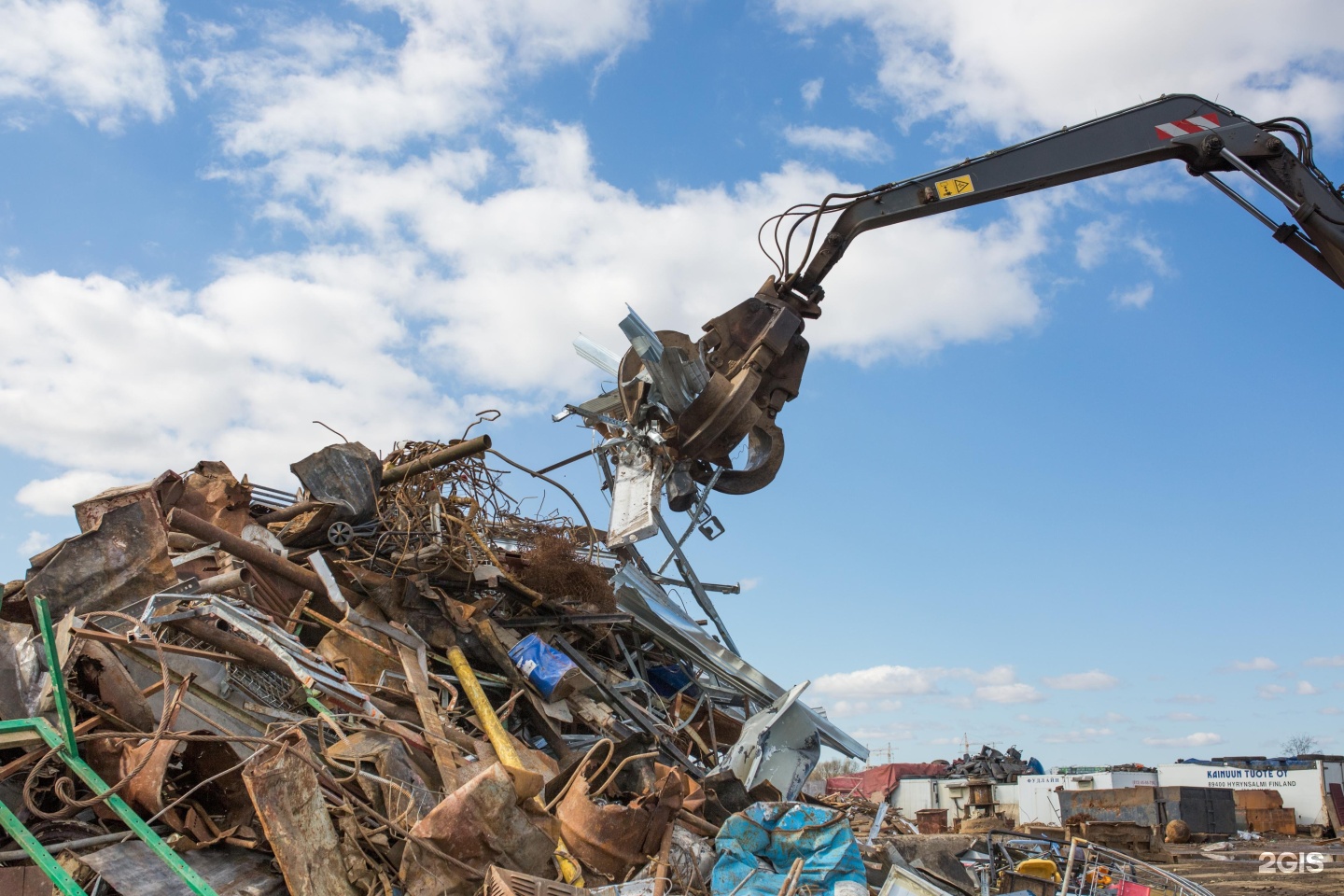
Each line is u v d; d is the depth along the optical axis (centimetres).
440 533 1218
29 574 938
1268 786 4684
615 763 984
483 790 689
